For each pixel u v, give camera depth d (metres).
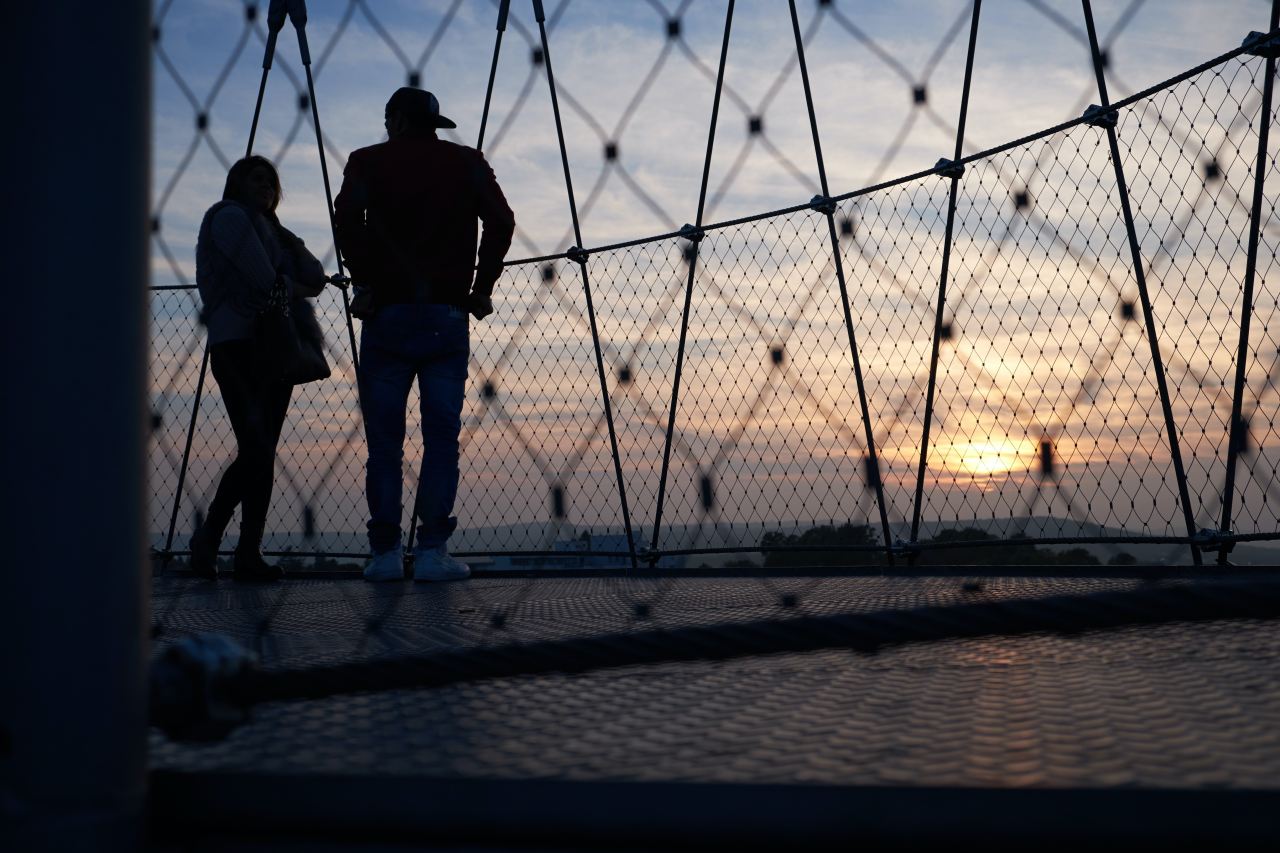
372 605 2.30
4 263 0.66
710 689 1.05
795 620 1.36
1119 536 2.95
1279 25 2.71
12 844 0.62
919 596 1.87
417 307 3.49
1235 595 1.43
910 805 0.59
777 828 0.60
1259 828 0.54
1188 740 0.71
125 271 0.68
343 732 0.87
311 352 3.90
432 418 3.59
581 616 1.71
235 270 3.60
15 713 0.63
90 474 0.65
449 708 1.00
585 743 0.78
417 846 0.65
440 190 3.46
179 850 0.67
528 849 0.64
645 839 0.62
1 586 0.64
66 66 0.67
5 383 0.65
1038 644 1.31
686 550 3.88
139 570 0.67
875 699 0.95
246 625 1.83
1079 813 0.56
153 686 0.70
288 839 0.67
